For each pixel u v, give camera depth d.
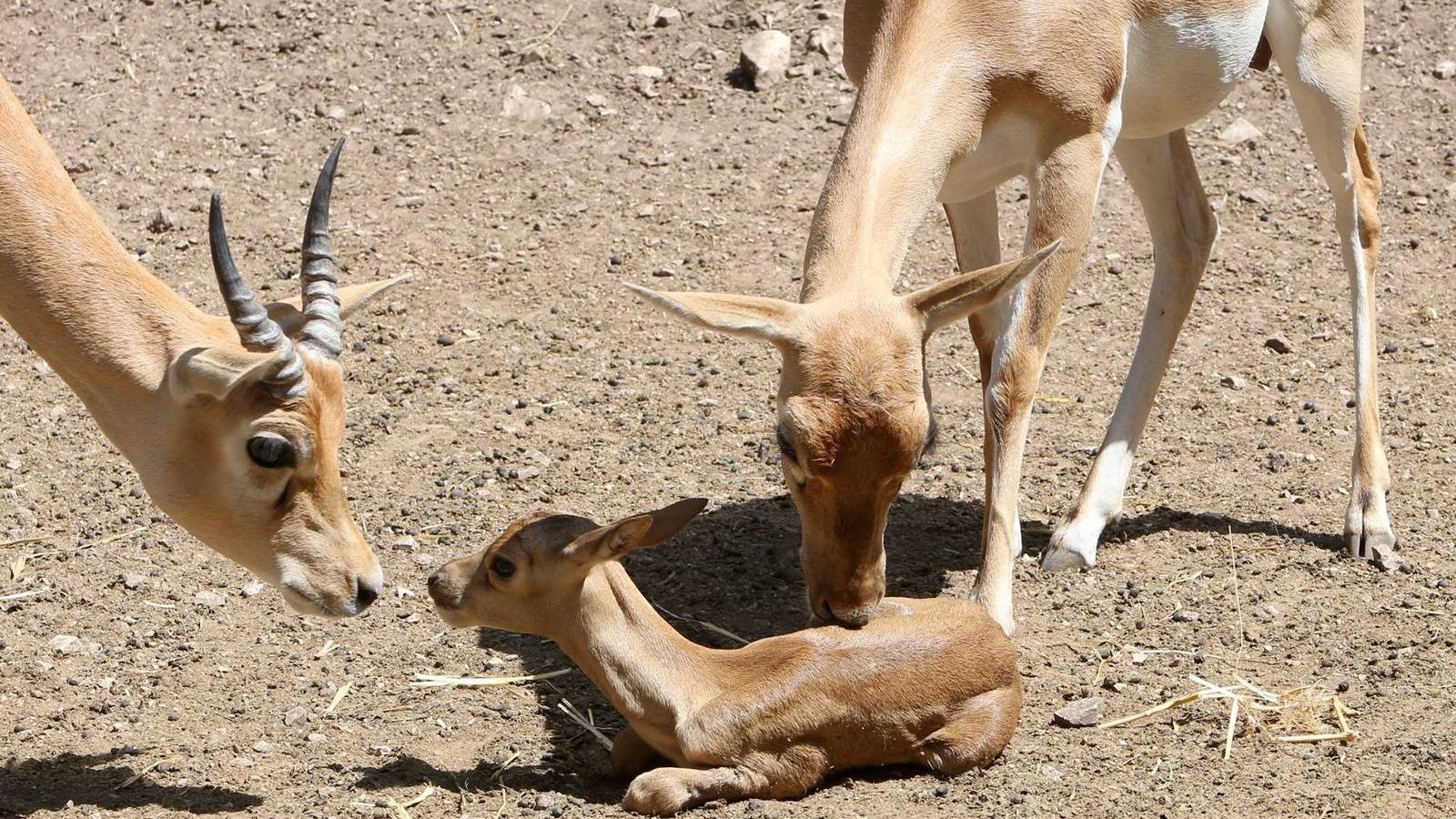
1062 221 8.99
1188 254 10.55
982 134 8.98
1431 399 12.36
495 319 13.23
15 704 8.10
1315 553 10.05
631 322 13.30
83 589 9.35
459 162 15.37
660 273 13.85
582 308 13.44
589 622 7.48
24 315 7.11
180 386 6.86
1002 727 7.57
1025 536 10.38
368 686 8.47
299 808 7.16
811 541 7.64
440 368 12.46
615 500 10.61
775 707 7.24
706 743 7.21
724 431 11.66
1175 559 10.02
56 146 15.26
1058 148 9.01
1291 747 7.79
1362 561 9.96
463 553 9.88
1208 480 11.16
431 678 8.55
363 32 17.00
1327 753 7.73
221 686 8.39
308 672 8.58
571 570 7.41
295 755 7.72
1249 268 14.47
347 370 12.37
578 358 12.73
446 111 16.02
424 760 7.74
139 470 7.20
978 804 7.19
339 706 8.23
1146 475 11.26
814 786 7.40
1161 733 7.98
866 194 8.30
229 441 7.01
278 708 8.20
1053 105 8.93
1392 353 13.16
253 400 6.94
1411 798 7.23
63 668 8.50
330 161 7.20
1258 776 7.48
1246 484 11.09
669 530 7.34
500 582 7.57
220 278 6.81
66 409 11.69
